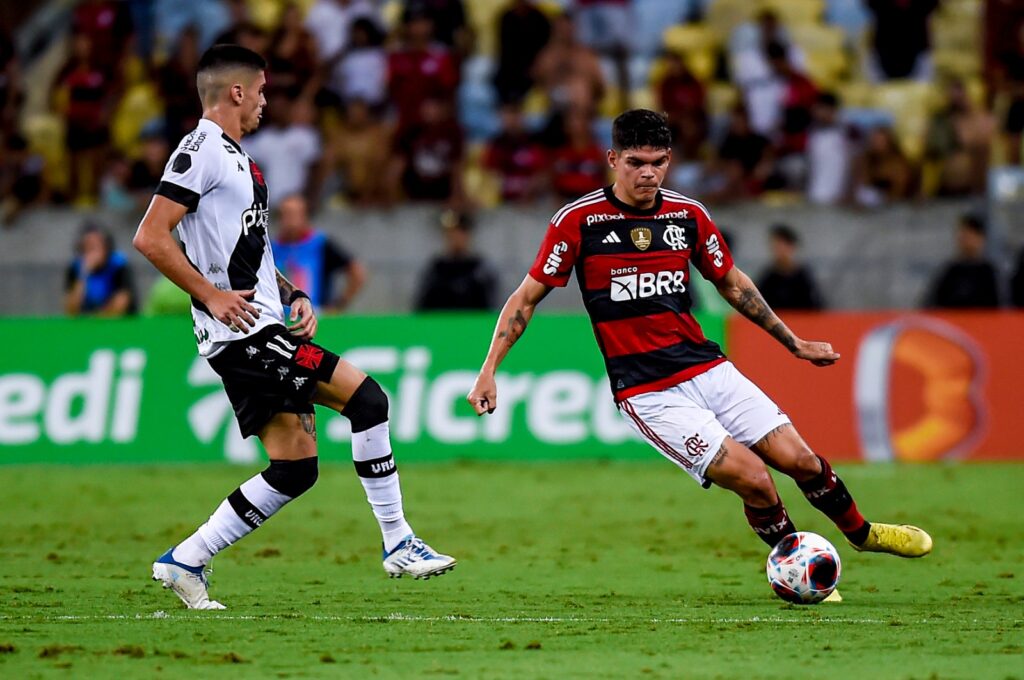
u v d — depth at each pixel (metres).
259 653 19.80
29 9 77.75
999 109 69.12
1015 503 40.91
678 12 75.25
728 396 24.64
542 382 51.09
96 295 55.03
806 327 51.25
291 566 30.03
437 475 47.56
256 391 23.16
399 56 65.44
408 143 63.81
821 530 36.19
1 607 24.14
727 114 69.25
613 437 50.84
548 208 61.56
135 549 32.84
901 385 50.78
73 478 47.38
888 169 63.91
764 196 64.31
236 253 22.81
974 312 51.66
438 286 56.88
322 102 65.88
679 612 23.80
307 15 73.44
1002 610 24.05
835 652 19.95
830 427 50.72
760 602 25.09
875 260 60.38
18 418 50.91
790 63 67.81
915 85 71.12
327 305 52.50
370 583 27.58
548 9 71.56
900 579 28.16
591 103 68.06
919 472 48.12
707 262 25.16
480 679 18.02
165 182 22.30
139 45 73.06
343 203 64.44
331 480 46.47
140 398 50.97
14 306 61.62
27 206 65.00
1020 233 61.44
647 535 35.25
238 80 23.16
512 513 39.31
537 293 24.91
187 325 51.16
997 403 50.72
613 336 24.83
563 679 18.00
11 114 70.81
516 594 26.16
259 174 23.44
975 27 74.19
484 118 69.56
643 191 24.44
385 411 23.47
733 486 24.16
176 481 46.44
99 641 20.72
